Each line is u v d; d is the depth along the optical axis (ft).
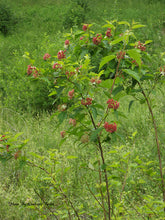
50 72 6.86
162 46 27.40
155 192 10.34
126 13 43.39
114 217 7.41
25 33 39.29
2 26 40.52
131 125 15.61
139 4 48.14
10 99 19.20
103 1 48.44
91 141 6.91
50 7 52.26
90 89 7.09
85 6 44.34
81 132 7.16
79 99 7.03
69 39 8.30
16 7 52.70
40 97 19.39
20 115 17.85
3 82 20.58
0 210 9.80
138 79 6.61
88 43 7.95
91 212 8.87
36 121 16.55
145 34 28.53
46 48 21.08
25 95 19.25
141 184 10.57
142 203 9.59
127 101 19.20
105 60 6.66
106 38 7.81
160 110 15.39
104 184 7.43
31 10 50.80
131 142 13.37
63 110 6.98
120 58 6.98
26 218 9.53
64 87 7.02
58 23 42.70
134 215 8.63
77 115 7.09
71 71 6.78
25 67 19.98
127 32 6.43
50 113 18.75
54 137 14.52
